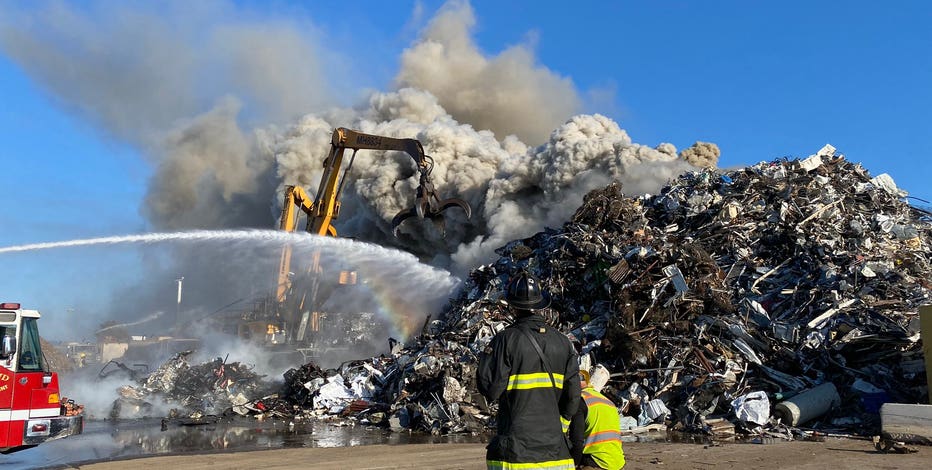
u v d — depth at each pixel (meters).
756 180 22.02
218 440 14.34
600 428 5.32
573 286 18.73
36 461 11.45
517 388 3.88
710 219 20.84
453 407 15.22
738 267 17.88
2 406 10.45
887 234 19.48
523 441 3.79
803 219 19.27
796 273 17.27
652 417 13.91
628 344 15.14
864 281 16.14
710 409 13.70
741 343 14.92
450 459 10.71
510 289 4.11
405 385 17.25
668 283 16.16
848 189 22.19
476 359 17.02
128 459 11.38
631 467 9.39
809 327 14.93
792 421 12.84
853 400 13.38
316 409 18.94
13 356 10.65
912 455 10.01
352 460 10.80
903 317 14.60
